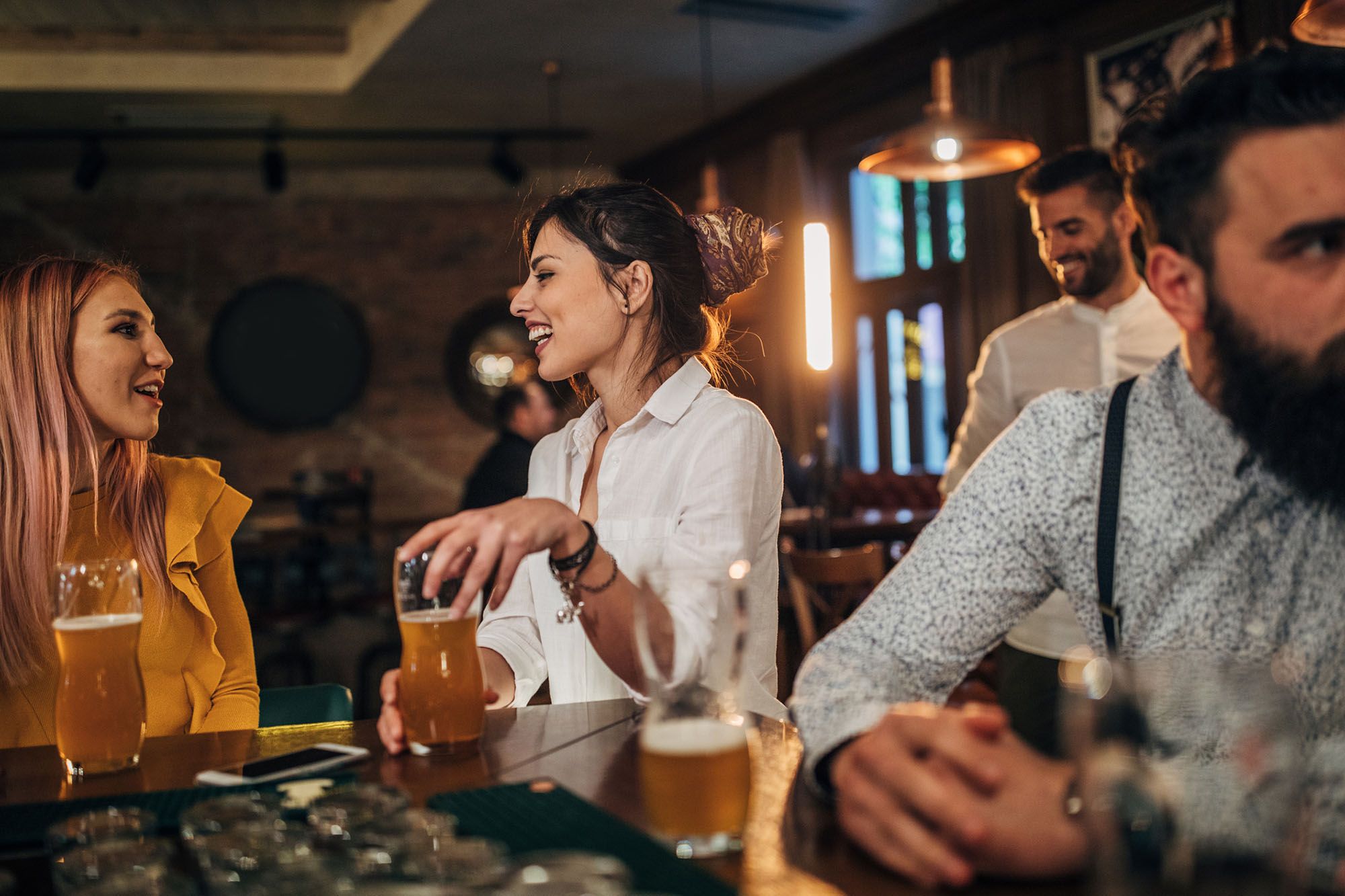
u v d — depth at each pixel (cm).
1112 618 97
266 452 823
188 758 110
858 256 688
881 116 626
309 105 693
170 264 811
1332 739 81
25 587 148
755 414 143
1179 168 85
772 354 705
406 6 568
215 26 645
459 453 855
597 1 536
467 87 669
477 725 105
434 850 75
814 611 422
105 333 158
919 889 71
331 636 588
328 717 169
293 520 710
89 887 71
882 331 664
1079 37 493
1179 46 442
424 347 852
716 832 78
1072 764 61
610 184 155
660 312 152
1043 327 273
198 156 789
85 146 732
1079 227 255
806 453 679
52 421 153
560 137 773
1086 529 99
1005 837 70
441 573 101
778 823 84
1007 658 241
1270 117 81
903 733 75
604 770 99
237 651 173
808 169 684
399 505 842
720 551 131
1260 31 408
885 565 508
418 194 852
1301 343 81
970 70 550
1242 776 54
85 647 103
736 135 742
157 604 160
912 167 401
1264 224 81
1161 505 94
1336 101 79
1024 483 101
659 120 752
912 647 97
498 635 148
